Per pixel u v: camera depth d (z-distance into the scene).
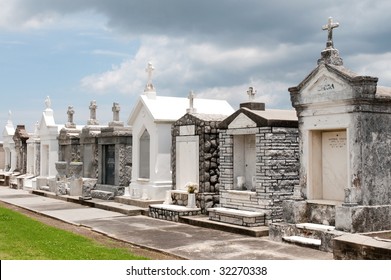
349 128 12.67
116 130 25.02
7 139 41.22
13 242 12.48
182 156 20.14
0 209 21.25
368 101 12.55
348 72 12.87
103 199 24.98
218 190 18.89
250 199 16.30
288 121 16.02
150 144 22.69
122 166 24.91
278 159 15.80
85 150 28.80
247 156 17.64
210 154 18.88
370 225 12.31
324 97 13.27
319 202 13.67
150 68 23.58
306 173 14.12
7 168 42.47
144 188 22.75
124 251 12.29
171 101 23.72
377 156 12.73
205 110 23.86
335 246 10.45
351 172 12.55
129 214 20.45
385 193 12.82
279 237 13.81
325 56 13.39
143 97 23.11
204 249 12.88
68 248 12.01
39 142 34.22
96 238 14.99
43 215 20.86
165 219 18.84
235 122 16.98
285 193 15.88
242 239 14.28
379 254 9.53
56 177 29.34
